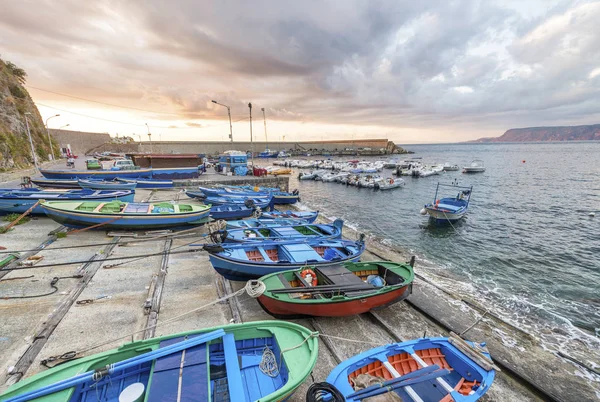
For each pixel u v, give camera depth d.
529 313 10.44
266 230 14.05
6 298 8.37
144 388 4.64
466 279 13.42
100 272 10.40
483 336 8.35
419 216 26.52
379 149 134.00
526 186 43.09
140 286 9.66
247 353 6.01
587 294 12.16
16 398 4.18
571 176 53.81
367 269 10.31
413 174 56.19
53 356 6.24
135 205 15.95
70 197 17.28
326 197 36.59
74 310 8.02
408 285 9.07
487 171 63.94
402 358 6.05
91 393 4.79
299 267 9.90
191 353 5.22
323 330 8.14
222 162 41.62
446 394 5.36
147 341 5.41
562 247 18.08
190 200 24.55
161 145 123.44
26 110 53.19
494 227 22.62
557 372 7.05
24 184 21.66
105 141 112.44
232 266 9.59
